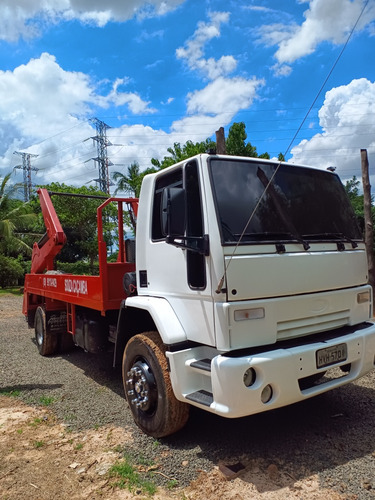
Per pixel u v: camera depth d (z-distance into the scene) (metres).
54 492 2.97
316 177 3.99
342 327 3.81
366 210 9.60
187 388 3.31
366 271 4.09
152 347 3.63
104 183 47.97
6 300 18.59
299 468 3.12
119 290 4.84
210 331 3.12
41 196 7.25
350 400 4.45
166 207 3.20
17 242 25.92
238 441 3.60
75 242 27.98
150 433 3.71
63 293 6.06
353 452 3.33
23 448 3.66
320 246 3.60
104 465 3.30
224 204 3.21
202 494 2.86
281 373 3.02
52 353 7.10
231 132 16.77
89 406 4.61
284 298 3.24
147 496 2.87
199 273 3.29
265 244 3.23
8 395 5.08
